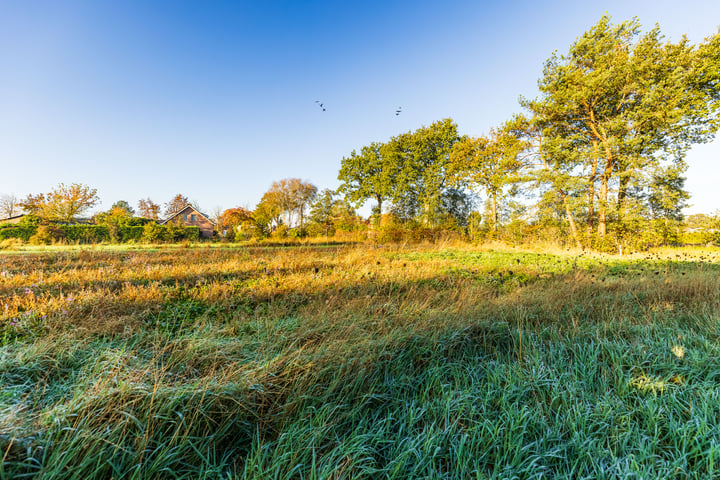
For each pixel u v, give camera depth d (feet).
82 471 4.60
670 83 48.88
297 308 14.23
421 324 11.01
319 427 5.90
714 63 46.68
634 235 51.16
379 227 71.31
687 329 11.13
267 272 22.52
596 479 4.93
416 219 81.41
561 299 14.93
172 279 20.33
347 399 6.99
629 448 5.67
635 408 6.73
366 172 102.27
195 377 7.27
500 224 75.51
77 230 74.79
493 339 10.62
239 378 7.03
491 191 76.43
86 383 6.53
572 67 58.54
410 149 90.02
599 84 51.60
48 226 69.00
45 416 5.35
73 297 13.44
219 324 11.60
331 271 23.80
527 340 10.23
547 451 5.55
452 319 11.55
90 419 5.46
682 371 8.22
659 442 5.95
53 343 8.27
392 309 13.05
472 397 7.15
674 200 50.06
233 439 6.02
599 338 10.19
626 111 54.70
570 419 6.28
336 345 9.04
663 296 15.78
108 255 35.63
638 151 55.88
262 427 6.20
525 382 7.59
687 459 5.47
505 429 6.05
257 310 13.25
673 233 53.31
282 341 9.72
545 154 63.26
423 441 5.73
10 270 23.48
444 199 87.20
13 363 7.25
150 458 5.11
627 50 53.98
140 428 5.32
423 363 9.08
